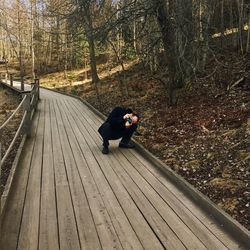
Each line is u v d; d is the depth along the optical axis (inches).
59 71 1802.4
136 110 532.1
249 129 300.2
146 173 267.9
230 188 224.5
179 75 490.0
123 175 263.3
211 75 488.1
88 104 690.8
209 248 160.7
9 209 201.9
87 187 237.8
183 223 185.5
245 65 511.2
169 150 319.3
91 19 466.6
